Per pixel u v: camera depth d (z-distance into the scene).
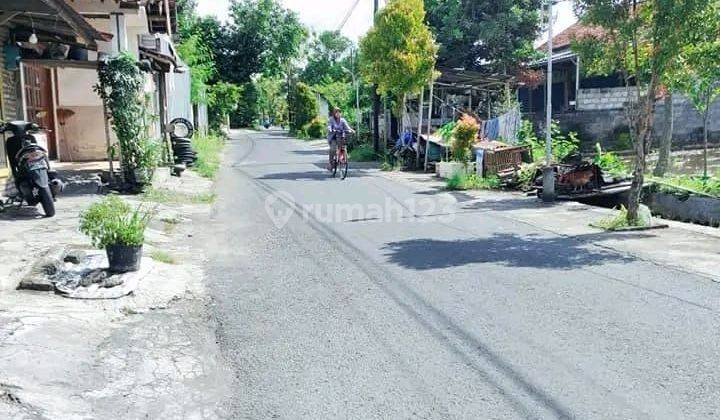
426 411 3.89
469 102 26.50
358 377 4.41
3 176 11.84
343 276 7.09
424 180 17.45
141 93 12.84
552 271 7.23
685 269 7.29
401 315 5.71
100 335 5.16
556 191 14.01
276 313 5.83
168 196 12.77
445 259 7.88
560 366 4.54
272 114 82.06
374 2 23.69
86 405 3.97
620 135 27.75
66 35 12.71
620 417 3.79
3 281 6.14
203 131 35.38
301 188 15.22
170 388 4.29
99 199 11.36
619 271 7.22
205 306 6.05
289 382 4.36
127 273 6.58
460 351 4.84
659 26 9.27
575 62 29.42
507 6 29.98
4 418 3.58
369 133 29.44
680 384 4.23
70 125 16.75
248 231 9.77
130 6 13.83
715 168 20.59
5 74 11.98
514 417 3.80
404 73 20.00
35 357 4.45
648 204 12.94
